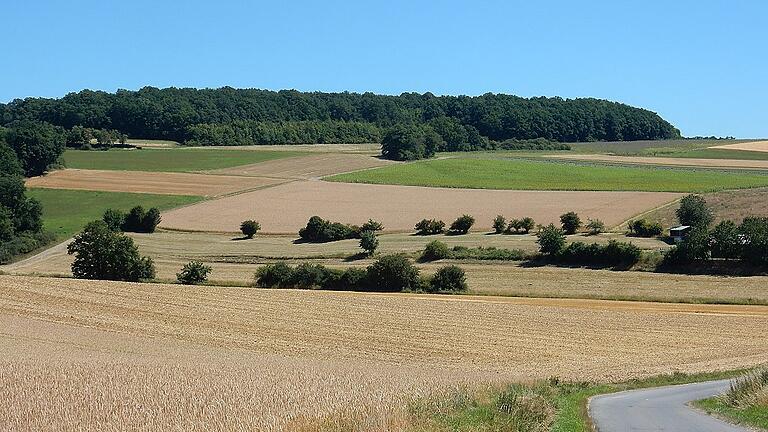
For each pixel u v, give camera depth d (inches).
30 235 3816.4
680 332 2078.0
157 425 818.8
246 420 824.3
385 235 3956.7
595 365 1692.9
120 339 1872.5
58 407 913.5
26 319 2076.8
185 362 1478.8
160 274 3171.8
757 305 2465.6
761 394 976.9
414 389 1064.2
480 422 808.3
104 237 3058.6
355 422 793.6
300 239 3924.7
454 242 3681.1
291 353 1792.6
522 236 3791.8
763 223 3014.3
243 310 2279.8
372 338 1972.2
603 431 811.4
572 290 2728.8
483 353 1834.4
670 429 820.0
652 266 2984.7
